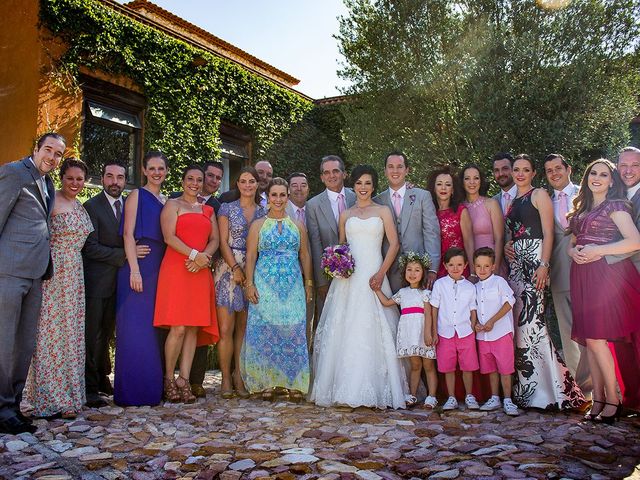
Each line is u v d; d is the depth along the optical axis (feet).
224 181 39.17
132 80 31.27
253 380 15.40
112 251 14.84
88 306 14.97
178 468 9.71
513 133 30.91
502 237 15.80
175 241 14.88
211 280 15.70
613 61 31.48
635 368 13.14
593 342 12.57
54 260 13.39
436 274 15.48
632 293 12.40
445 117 34.81
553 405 13.69
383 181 35.68
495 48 31.78
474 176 15.81
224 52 41.19
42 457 10.27
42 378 13.12
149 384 14.71
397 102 35.47
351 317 15.07
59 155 12.94
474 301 14.61
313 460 9.91
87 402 14.51
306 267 16.60
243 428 12.30
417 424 12.56
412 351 14.56
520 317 14.48
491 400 14.20
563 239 14.97
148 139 31.96
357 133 36.81
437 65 34.12
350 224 15.64
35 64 27.04
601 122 31.78
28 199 12.46
